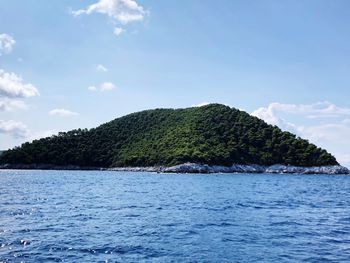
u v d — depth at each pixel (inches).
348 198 2445.9
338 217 1451.8
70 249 828.0
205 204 1861.5
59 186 3339.1
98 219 1305.4
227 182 4475.9
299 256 793.6
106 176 6146.7
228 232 1066.1
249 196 2437.3
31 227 1111.6
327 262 747.4
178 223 1229.1
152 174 7377.0
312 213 1566.2
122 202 1931.6
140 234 1018.1
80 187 3228.3
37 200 1993.1
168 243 905.5
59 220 1269.7
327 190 3326.8
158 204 1843.0
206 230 1095.0
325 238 988.6
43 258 748.0
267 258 775.7
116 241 919.7
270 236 1010.1
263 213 1530.5
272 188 3459.6
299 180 5654.5
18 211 1497.3
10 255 767.1
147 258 763.4
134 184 3809.1
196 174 7559.1
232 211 1581.0
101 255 781.3
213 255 795.4
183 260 752.3
